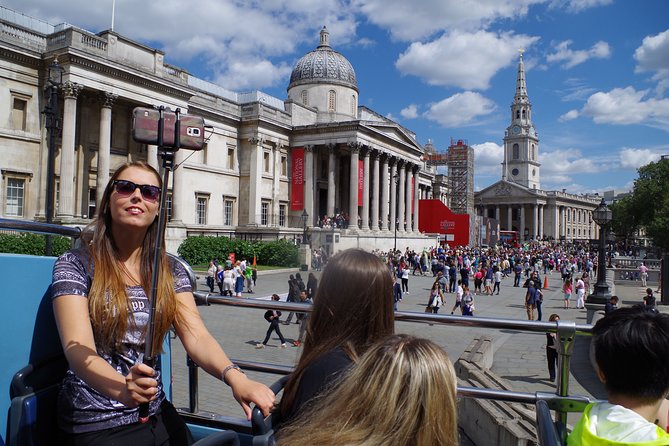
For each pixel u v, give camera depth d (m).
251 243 48.41
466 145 105.56
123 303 2.83
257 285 35.16
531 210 163.50
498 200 157.50
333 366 2.53
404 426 1.85
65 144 36.62
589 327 3.47
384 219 67.12
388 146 67.56
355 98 75.75
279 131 61.88
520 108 173.00
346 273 2.72
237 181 58.78
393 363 1.96
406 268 37.59
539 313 25.88
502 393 3.68
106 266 2.90
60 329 2.67
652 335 2.60
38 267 3.12
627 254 101.00
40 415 2.87
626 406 2.71
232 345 14.42
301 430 2.10
